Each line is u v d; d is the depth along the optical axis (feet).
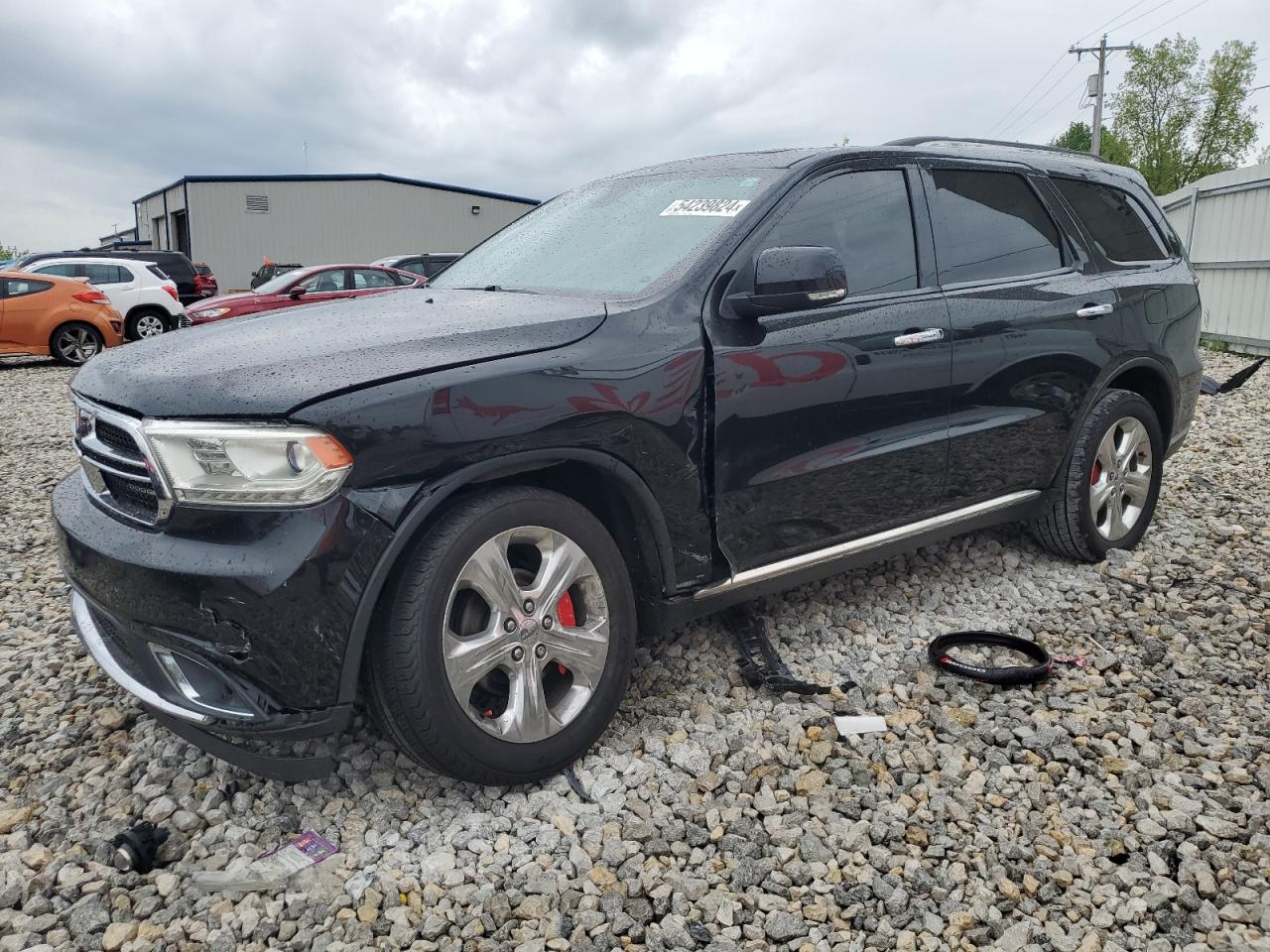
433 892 7.66
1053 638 12.27
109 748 9.75
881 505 11.43
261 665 7.66
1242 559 14.89
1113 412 14.02
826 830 8.46
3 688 11.08
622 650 9.41
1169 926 7.32
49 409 32.86
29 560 15.79
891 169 11.82
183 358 8.72
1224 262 42.93
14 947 7.13
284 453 7.59
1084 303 13.50
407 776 9.21
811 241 10.76
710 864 8.04
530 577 9.14
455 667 8.25
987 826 8.48
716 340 9.73
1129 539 14.97
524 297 10.51
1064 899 7.61
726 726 10.12
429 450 7.94
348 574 7.67
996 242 12.82
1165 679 11.17
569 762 9.07
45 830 8.41
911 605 13.24
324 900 7.59
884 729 10.07
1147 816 8.60
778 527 10.46
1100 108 159.74
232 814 8.66
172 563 7.71
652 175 12.71
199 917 7.43
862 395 10.85
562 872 7.93
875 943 7.18
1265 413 27.22
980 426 12.28
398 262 59.26
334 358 8.18
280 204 118.11
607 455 8.92
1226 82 204.64
